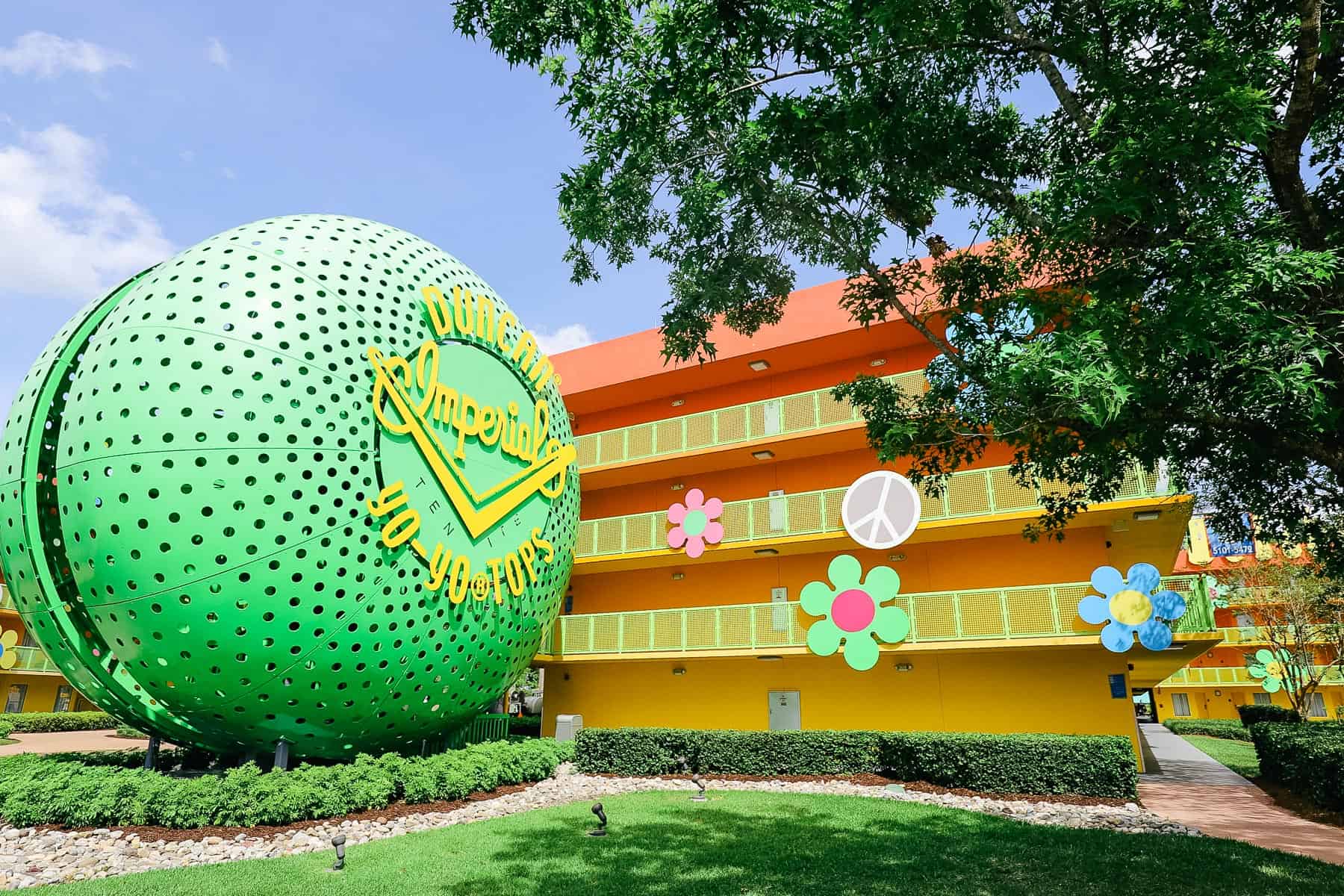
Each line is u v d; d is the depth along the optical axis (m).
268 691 10.90
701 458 22.42
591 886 7.50
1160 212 6.19
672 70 8.39
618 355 24.77
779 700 20.33
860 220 9.54
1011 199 8.66
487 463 14.03
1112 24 7.73
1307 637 27.11
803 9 7.68
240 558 10.34
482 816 11.43
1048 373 6.23
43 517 11.27
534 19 8.73
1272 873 7.84
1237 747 26.56
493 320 14.80
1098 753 12.66
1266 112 6.36
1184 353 5.90
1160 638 15.17
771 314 11.84
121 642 10.50
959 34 7.86
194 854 8.72
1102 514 16.72
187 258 11.91
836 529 19.28
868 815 11.12
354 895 7.12
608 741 16.34
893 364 21.41
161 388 10.53
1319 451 7.25
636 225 10.96
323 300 11.93
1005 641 16.62
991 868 8.11
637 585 23.67
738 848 9.07
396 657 11.82
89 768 10.89
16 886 7.42
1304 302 6.71
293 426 10.97
